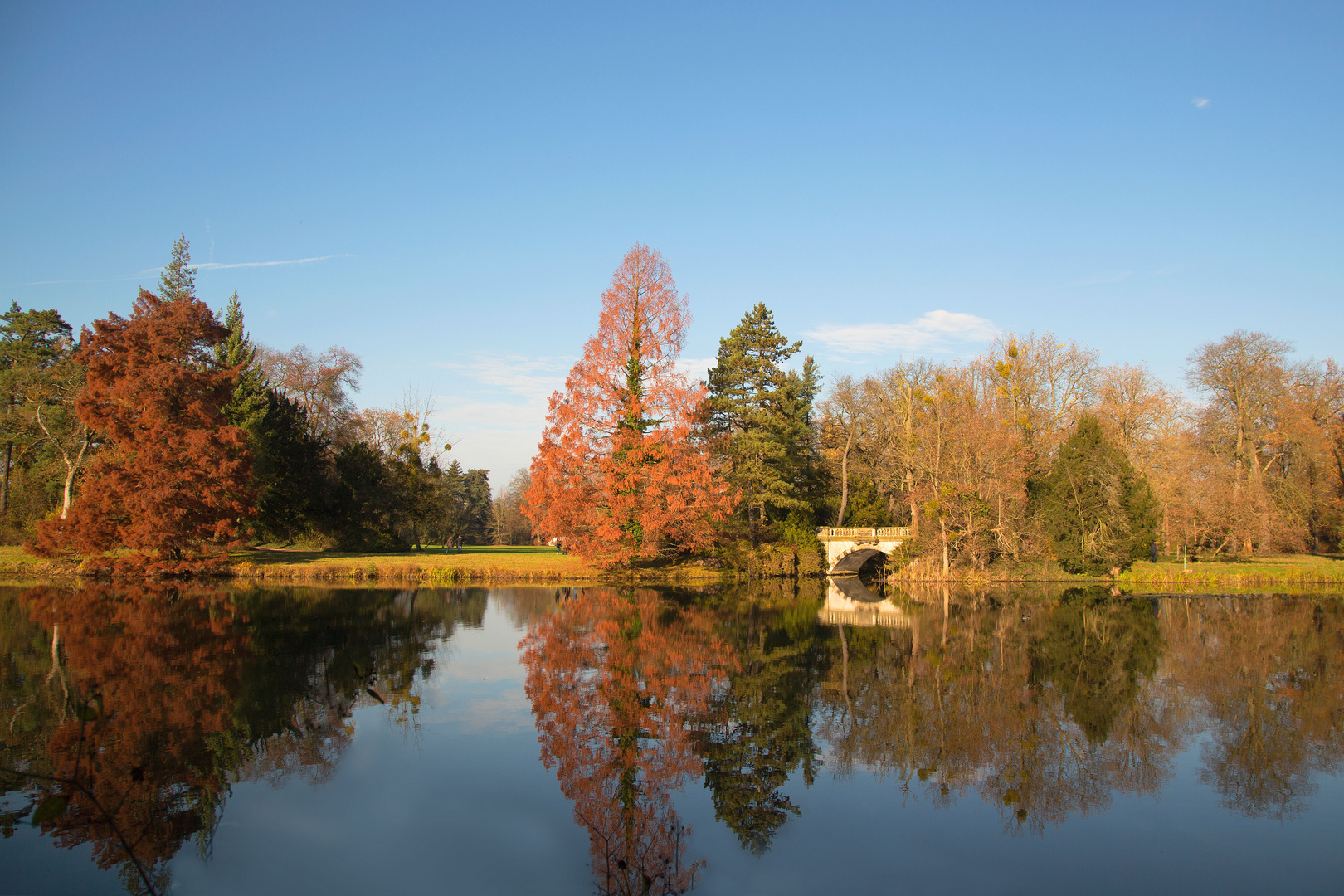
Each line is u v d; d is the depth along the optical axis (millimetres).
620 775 11711
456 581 40531
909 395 50438
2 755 11617
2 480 48688
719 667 19453
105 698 14773
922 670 19859
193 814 9797
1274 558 51656
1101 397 47812
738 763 12477
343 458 50719
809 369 61938
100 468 35469
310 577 39469
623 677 17906
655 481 37375
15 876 8031
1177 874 8898
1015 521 43844
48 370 41000
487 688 16438
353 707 14656
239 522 42500
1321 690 17922
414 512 53188
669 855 9156
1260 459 52844
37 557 37219
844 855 9266
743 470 47000
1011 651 22594
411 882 8250
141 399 34469
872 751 13273
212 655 18812
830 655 21578
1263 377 50312
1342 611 32438
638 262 38812
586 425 37906
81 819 9562
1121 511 42938
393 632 22938
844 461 55594
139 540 34312
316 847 8992
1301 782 11922
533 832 9586
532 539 99750
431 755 12180
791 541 47906
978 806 10969
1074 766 12633
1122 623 28734
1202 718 15531
